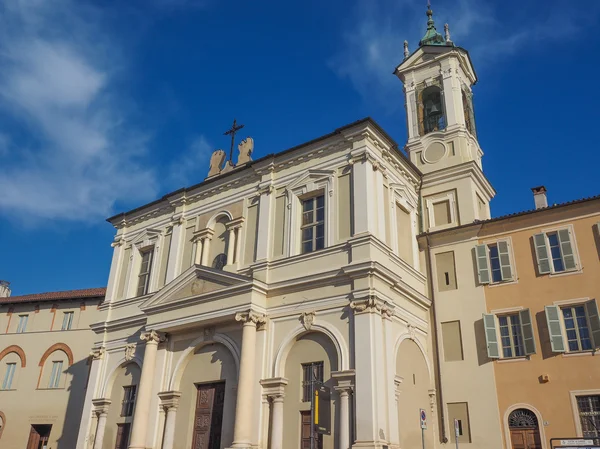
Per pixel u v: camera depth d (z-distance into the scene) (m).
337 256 20.91
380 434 17.61
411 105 30.48
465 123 29.84
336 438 18.47
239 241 24.45
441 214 26.45
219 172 28.55
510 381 21.77
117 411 25.55
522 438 20.98
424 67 31.06
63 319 38.22
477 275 23.80
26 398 36.47
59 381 36.38
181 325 23.09
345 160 22.48
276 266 22.47
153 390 23.52
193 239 26.38
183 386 23.22
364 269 19.64
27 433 35.56
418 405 21.44
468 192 26.06
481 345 22.72
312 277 20.98
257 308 21.38
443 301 24.12
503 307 22.89
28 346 38.03
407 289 22.16
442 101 29.61
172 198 28.14
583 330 21.31
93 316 37.44
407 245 24.67
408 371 21.30
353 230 21.00
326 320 20.22
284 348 20.75
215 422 21.77
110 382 26.42
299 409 19.75
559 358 21.16
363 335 18.92
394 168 24.53
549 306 21.77
